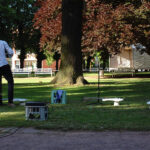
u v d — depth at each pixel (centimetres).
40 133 473
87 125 522
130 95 1176
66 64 1775
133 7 2639
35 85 1775
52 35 2900
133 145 401
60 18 2823
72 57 1772
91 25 2678
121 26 2522
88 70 5053
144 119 591
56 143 414
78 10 1803
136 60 3416
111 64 3428
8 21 3984
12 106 833
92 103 895
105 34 2533
